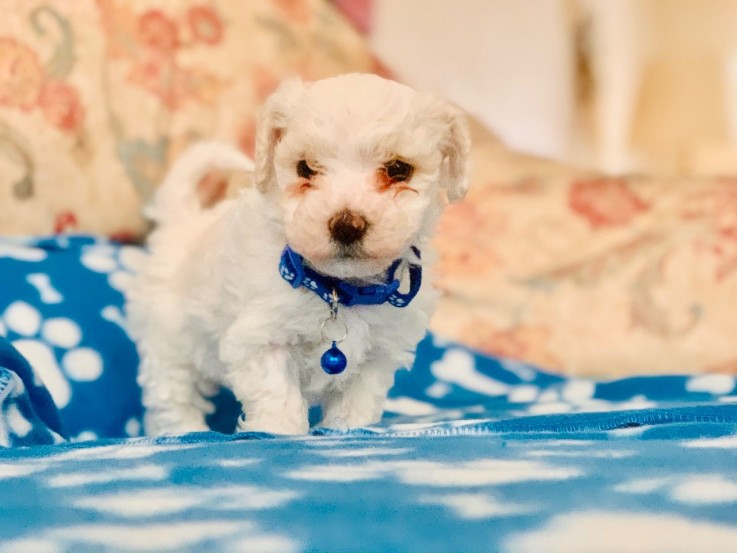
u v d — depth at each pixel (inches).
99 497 15.5
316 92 20.6
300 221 19.8
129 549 14.0
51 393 24.9
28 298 26.9
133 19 35.4
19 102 32.3
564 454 17.5
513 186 38.3
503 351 34.1
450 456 17.5
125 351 27.3
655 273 34.9
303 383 23.1
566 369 33.9
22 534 14.4
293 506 15.1
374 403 23.4
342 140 20.0
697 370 33.3
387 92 20.5
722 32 64.5
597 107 64.2
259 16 38.9
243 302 22.0
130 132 34.3
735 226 35.5
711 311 34.0
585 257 35.8
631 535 14.2
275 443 18.8
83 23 34.1
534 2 58.8
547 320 34.7
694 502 15.1
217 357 24.9
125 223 34.1
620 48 64.6
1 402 20.2
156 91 35.1
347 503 15.1
